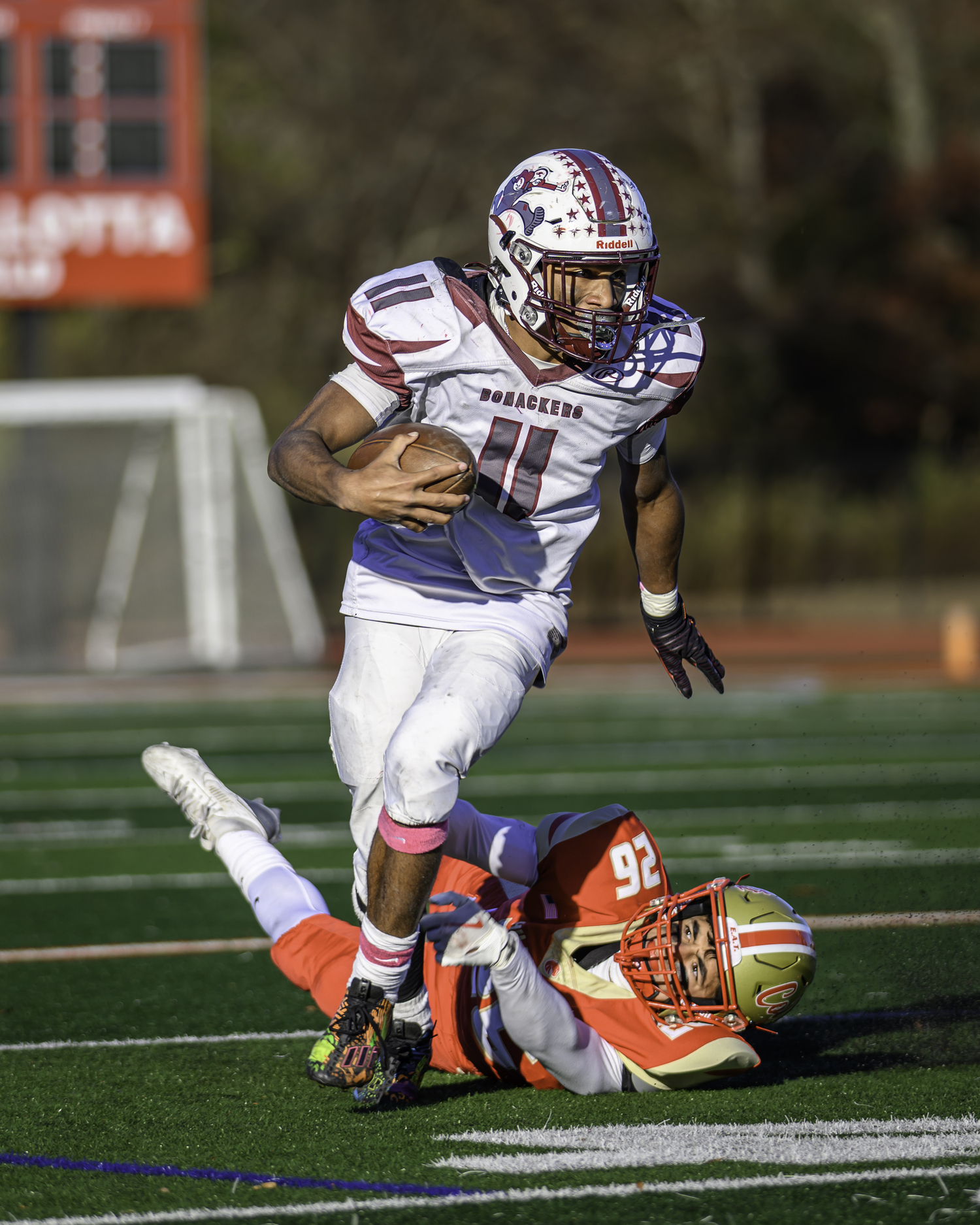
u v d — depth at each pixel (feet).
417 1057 40.27
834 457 278.05
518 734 132.16
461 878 45.27
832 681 168.35
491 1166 34.73
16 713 148.05
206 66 299.17
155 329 305.94
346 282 300.61
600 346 39.09
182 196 184.96
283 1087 41.73
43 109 182.91
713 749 122.52
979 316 298.76
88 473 214.48
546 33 301.43
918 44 305.73
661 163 319.27
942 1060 43.19
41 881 75.72
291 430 39.09
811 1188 33.06
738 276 313.12
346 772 40.98
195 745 125.18
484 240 302.25
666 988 40.16
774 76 312.71
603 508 249.55
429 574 40.57
